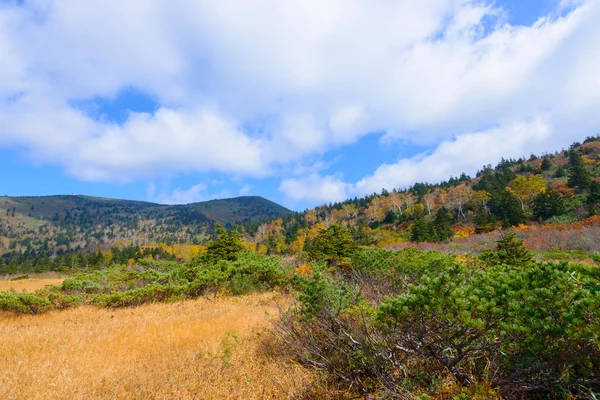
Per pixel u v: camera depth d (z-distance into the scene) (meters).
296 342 4.98
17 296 10.79
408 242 42.69
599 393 2.56
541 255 18.70
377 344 3.77
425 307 3.01
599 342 2.29
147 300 12.51
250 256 21.17
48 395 3.91
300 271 14.82
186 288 12.66
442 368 3.59
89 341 6.53
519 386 2.97
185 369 4.64
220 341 5.90
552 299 2.66
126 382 4.26
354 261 12.87
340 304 4.77
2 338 6.94
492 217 51.09
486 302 2.87
